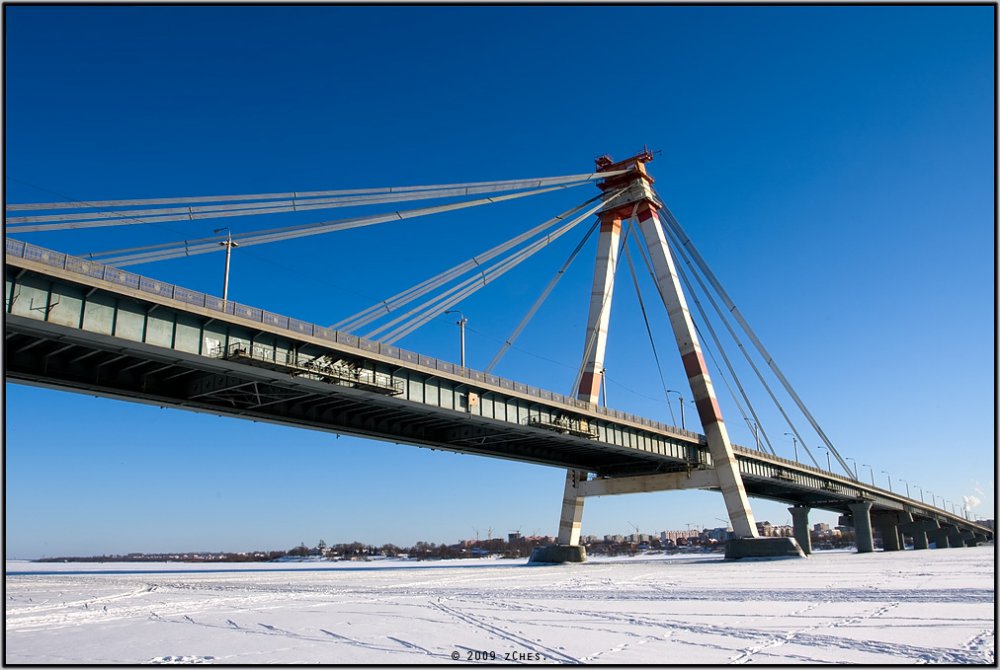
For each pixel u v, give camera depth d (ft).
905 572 139.54
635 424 233.76
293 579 171.12
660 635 57.93
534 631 62.03
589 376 259.39
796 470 324.39
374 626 67.31
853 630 57.93
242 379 144.15
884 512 490.49
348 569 261.65
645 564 241.96
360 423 183.21
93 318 113.70
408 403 163.53
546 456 251.80
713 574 155.43
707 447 277.64
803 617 67.15
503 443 230.07
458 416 178.09
